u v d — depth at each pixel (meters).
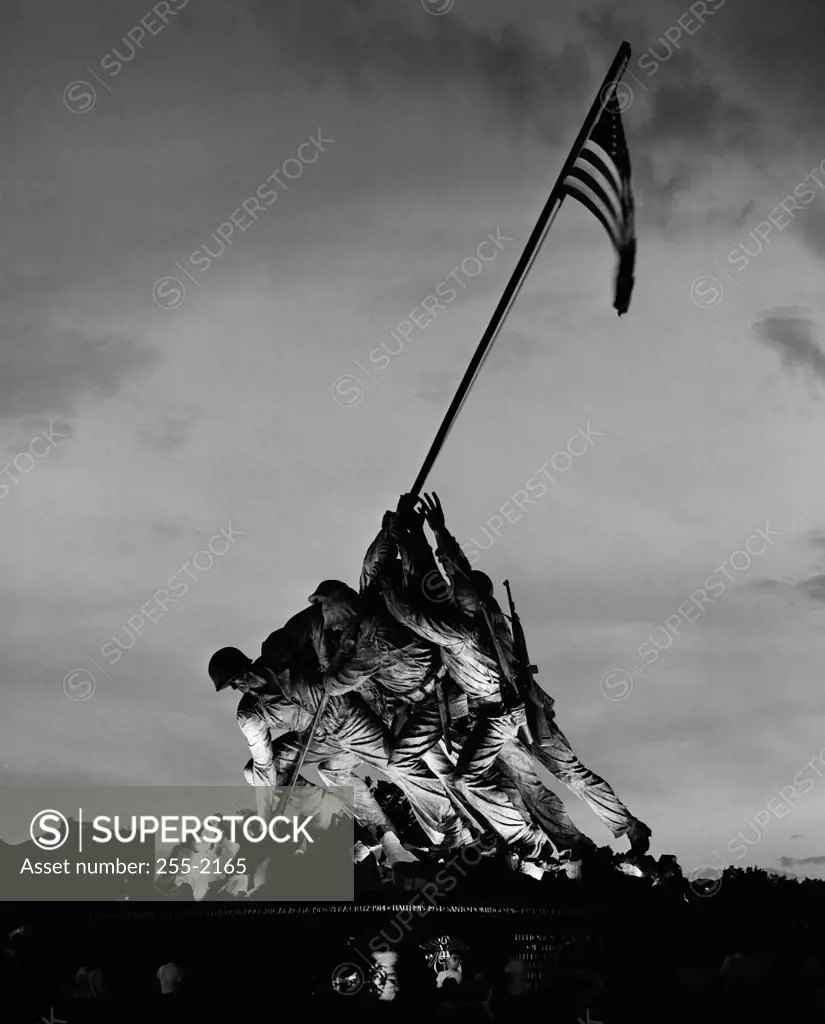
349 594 29.09
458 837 29.62
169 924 25.00
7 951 20.59
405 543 29.25
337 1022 17.75
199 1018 17.48
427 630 28.66
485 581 29.78
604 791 30.27
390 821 29.88
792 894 28.58
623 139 28.19
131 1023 17.23
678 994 17.16
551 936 25.36
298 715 28.95
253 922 25.30
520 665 30.22
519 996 17.02
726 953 24.62
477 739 29.25
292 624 29.39
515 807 29.47
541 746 30.14
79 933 24.09
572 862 29.19
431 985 21.08
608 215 28.39
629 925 26.17
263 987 20.03
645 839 30.05
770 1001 16.58
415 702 29.47
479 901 27.23
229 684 28.81
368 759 29.31
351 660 28.80
